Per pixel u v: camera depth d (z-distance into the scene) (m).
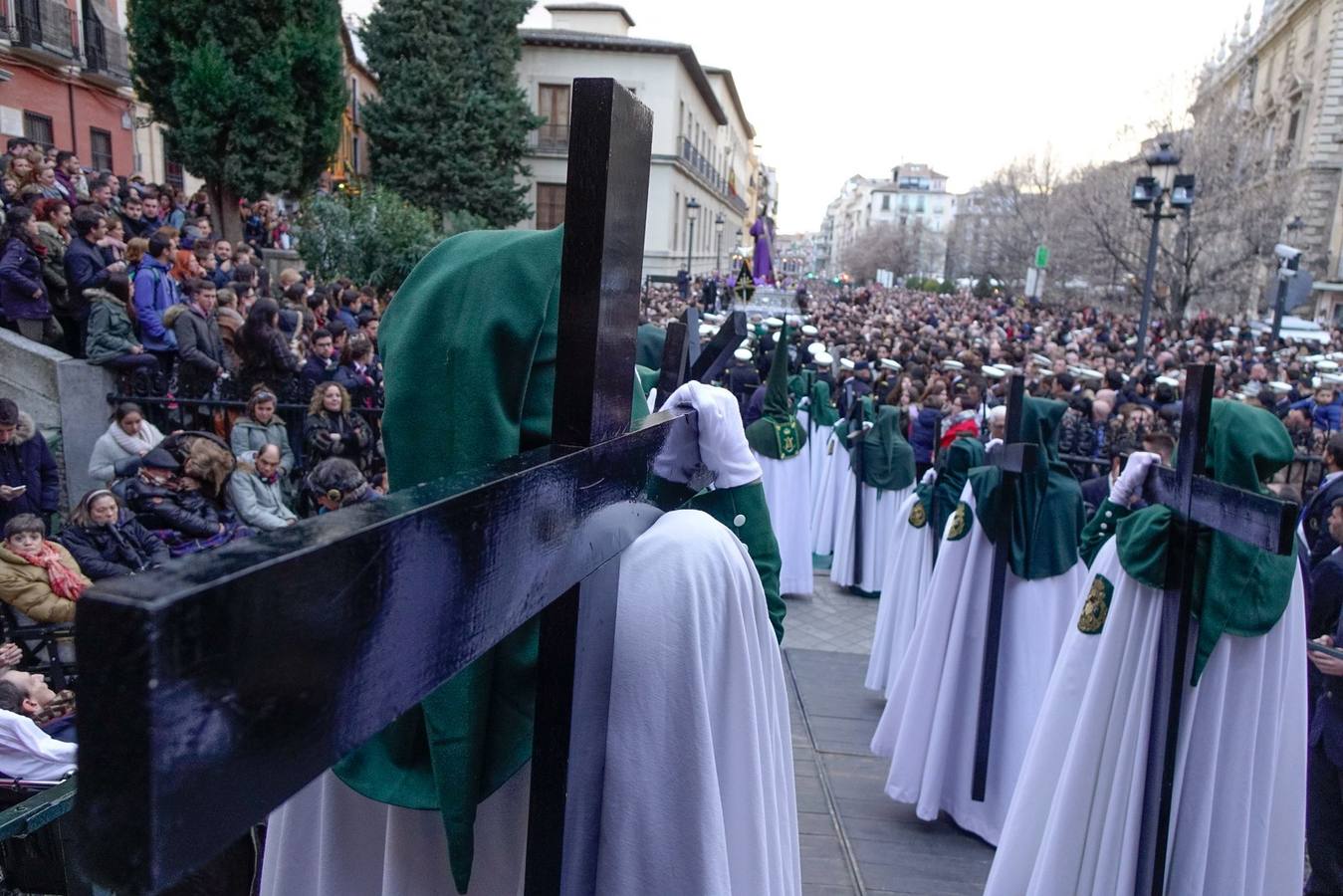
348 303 11.23
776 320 14.09
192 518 5.29
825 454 9.45
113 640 0.45
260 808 0.54
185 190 24.80
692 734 1.24
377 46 27.34
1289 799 2.93
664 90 37.03
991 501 3.94
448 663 0.72
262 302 7.03
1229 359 18.11
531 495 0.84
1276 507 2.03
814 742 4.92
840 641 6.65
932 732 4.07
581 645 1.07
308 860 1.47
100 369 6.72
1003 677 4.05
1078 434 7.87
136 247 7.73
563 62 36.31
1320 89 40.22
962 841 4.02
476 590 0.75
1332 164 40.16
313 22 15.66
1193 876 2.76
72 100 19.02
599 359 1.00
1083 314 33.41
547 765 1.09
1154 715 2.70
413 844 1.31
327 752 0.59
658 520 1.34
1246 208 27.03
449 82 27.23
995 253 48.72
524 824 1.30
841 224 176.50
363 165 34.66
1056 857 2.97
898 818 4.20
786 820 1.52
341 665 0.60
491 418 1.15
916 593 5.15
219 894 1.90
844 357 16.30
